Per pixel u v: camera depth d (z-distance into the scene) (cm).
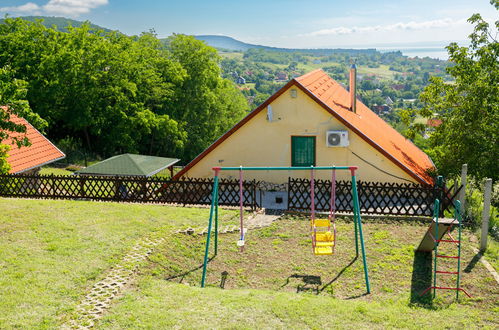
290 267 1284
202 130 5416
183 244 1373
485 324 935
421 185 1881
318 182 1669
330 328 884
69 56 3794
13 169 2136
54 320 888
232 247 1405
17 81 1769
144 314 923
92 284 1046
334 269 1266
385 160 1950
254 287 1176
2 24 4178
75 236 1325
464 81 2103
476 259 1280
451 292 1105
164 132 4594
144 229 1427
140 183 1830
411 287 1141
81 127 4012
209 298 1012
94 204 1703
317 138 2005
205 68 5175
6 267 1102
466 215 1591
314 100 1967
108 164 2120
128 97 4503
